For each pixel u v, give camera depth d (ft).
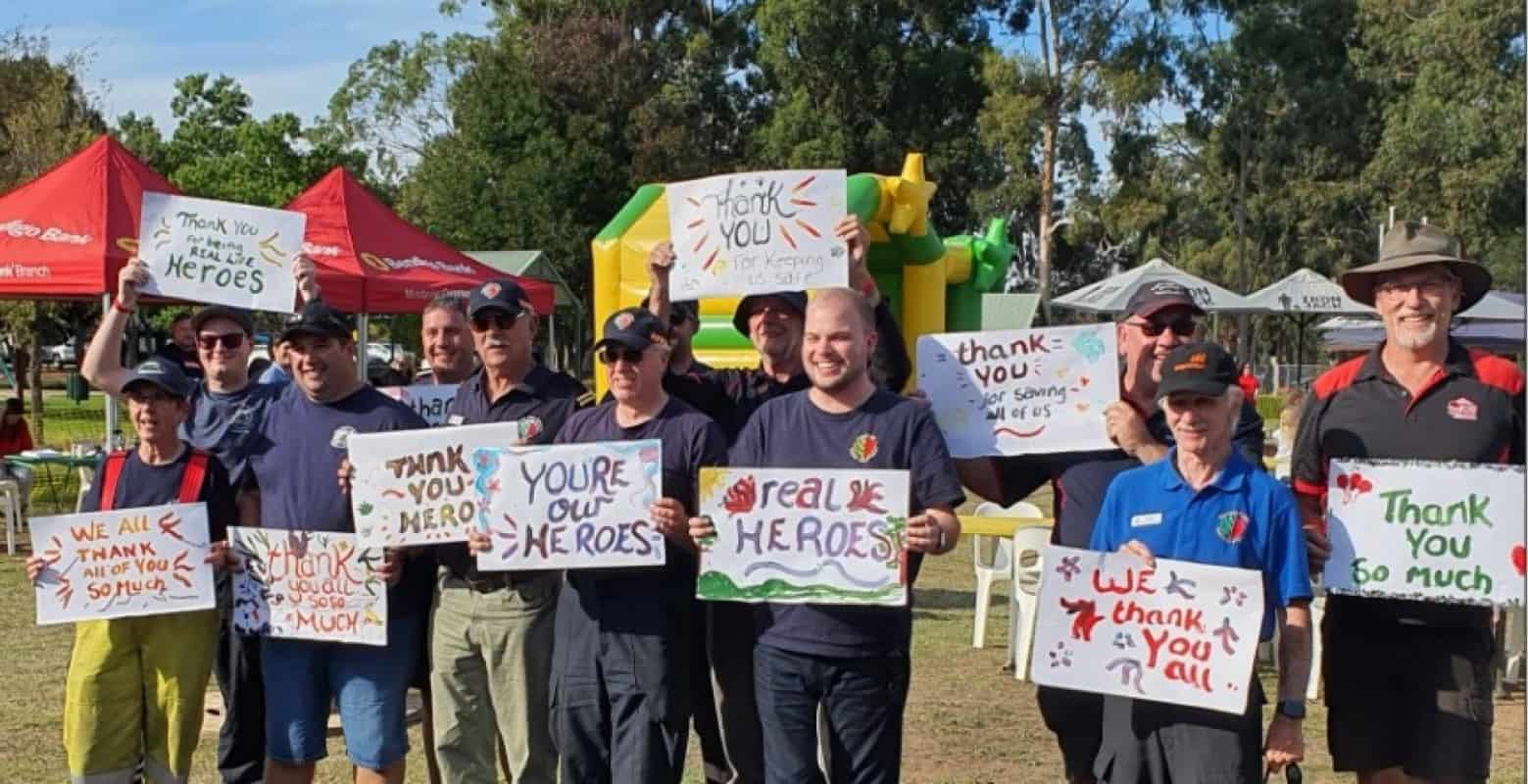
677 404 16.79
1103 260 177.68
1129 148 150.41
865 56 145.28
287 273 20.42
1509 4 137.08
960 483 15.34
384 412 17.92
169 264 20.24
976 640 32.53
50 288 36.76
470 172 135.64
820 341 15.23
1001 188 146.30
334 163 136.98
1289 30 148.87
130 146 138.00
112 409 38.24
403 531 16.93
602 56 142.00
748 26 156.97
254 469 18.10
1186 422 13.94
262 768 19.66
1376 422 15.39
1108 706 14.76
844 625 15.14
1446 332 15.38
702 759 21.50
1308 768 23.25
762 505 15.24
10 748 23.43
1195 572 13.87
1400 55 150.00
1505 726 25.90
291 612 17.44
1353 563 14.94
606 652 16.19
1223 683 13.73
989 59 142.82
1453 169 139.54
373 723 17.54
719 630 17.95
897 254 48.78
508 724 17.29
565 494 16.02
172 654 17.81
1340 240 154.61
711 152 150.71
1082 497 16.37
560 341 137.59
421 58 160.97
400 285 42.65
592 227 138.51
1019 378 16.80
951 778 22.58
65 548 17.43
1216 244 157.07
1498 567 14.44
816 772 15.43
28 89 105.40
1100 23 145.28
